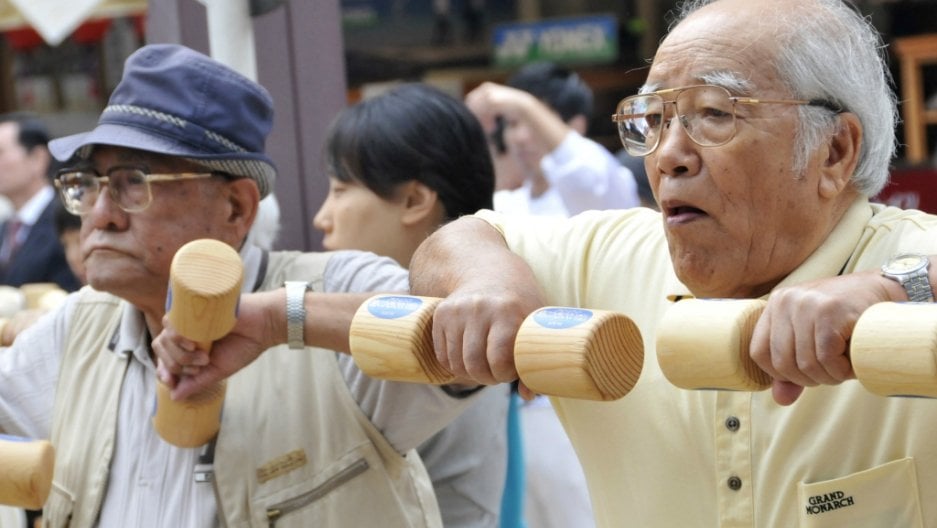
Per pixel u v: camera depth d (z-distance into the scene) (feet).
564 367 5.12
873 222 6.05
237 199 7.52
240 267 6.14
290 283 6.65
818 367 4.81
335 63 10.79
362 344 5.71
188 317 6.12
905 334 4.49
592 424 6.40
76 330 7.86
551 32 29.17
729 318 5.01
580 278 6.66
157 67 7.35
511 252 6.33
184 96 7.31
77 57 28.99
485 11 31.04
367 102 9.39
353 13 30.94
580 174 15.70
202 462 7.14
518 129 15.98
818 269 5.90
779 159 5.74
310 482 7.09
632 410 6.25
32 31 27.02
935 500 5.60
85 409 7.58
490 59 30.50
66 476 7.48
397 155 9.11
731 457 5.97
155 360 7.55
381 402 7.02
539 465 11.45
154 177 7.24
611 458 6.37
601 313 5.21
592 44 28.86
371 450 7.10
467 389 7.07
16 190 22.45
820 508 5.72
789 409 5.82
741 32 5.78
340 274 7.49
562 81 18.08
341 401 7.14
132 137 7.20
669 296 6.13
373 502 7.11
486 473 8.69
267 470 7.10
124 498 7.33
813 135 5.77
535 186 16.16
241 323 6.52
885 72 6.40
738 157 5.72
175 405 6.74
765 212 5.78
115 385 7.55
